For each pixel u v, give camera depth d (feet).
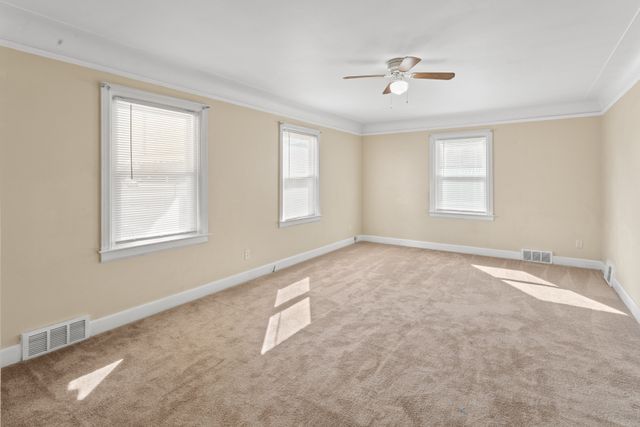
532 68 11.41
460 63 10.96
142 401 6.67
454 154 19.69
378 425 6.01
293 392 6.95
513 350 8.60
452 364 7.97
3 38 7.79
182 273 11.93
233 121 13.66
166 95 11.18
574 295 12.61
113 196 10.01
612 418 6.16
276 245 16.06
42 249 8.59
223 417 6.21
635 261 10.75
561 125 16.72
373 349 8.68
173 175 11.63
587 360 8.11
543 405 6.53
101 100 9.50
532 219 17.63
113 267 10.02
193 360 8.18
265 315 10.87
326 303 11.88
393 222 21.97
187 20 8.12
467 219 19.42
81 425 6.02
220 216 13.24
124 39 9.15
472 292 12.95
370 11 7.72
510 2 7.33
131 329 9.91
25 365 8.00
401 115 19.34
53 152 8.70
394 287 13.57
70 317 9.12
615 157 13.39
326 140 19.44
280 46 9.64
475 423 6.06
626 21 8.18
